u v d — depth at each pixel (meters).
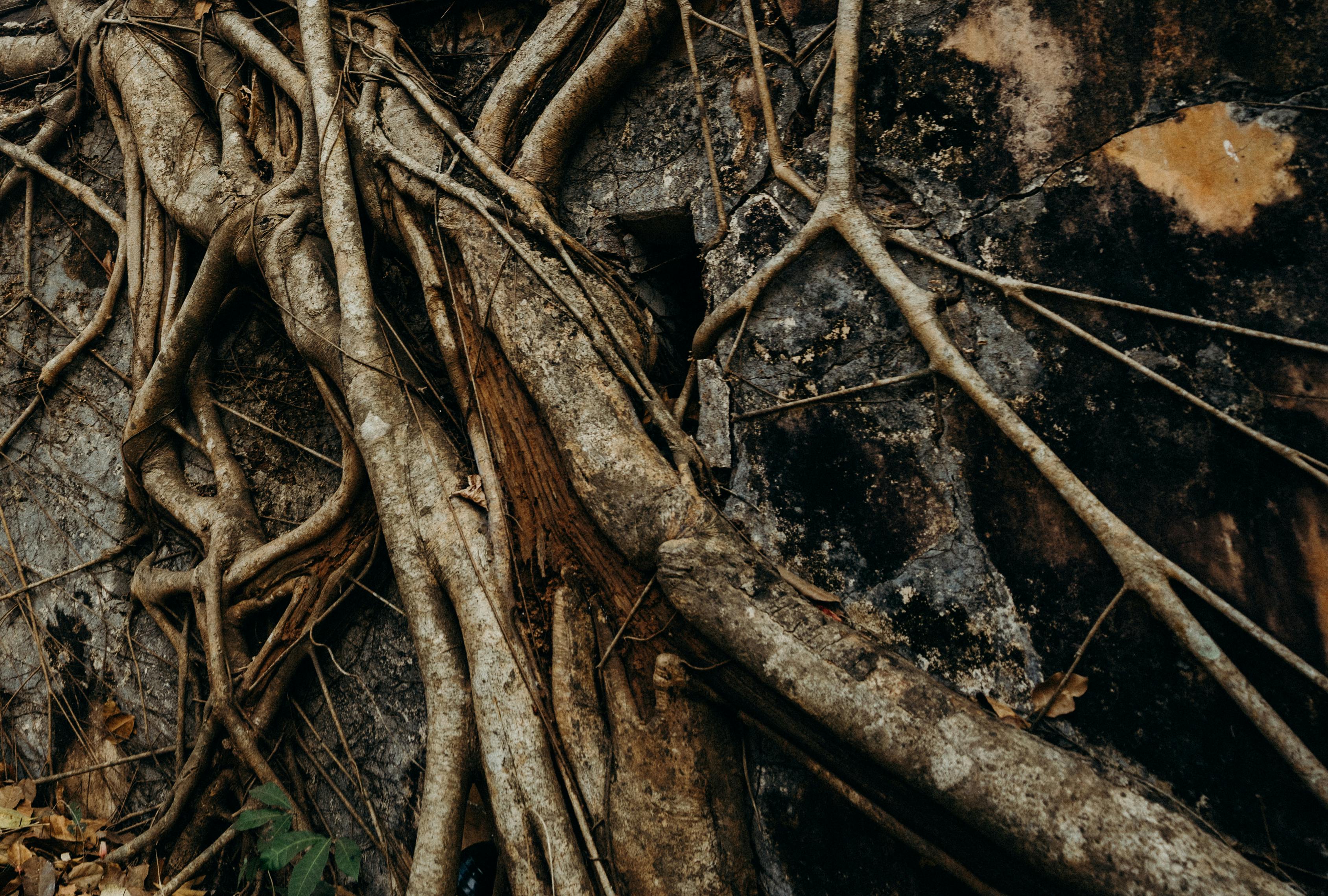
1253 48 1.42
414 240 1.82
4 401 2.33
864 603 1.52
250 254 1.96
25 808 2.02
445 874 1.55
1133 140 1.47
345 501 1.88
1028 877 1.33
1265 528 1.35
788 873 1.52
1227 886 1.21
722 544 1.53
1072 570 1.42
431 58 2.05
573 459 1.62
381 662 1.90
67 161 2.40
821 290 1.60
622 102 1.84
